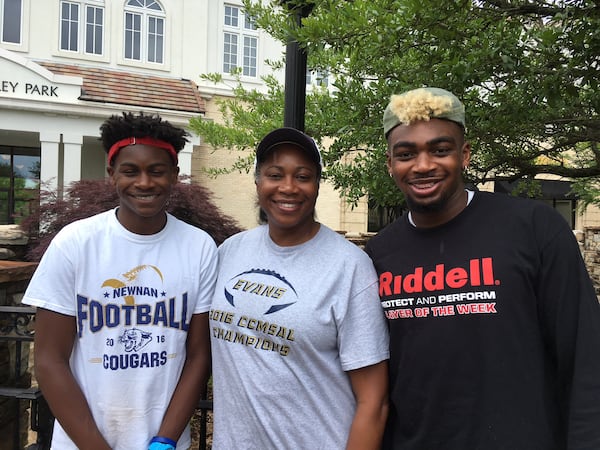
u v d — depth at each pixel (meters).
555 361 1.53
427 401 1.56
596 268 8.31
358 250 1.75
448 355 1.53
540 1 2.33
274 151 1.73
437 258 1.62
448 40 2.23
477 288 1.53
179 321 1.79
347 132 3.16
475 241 1.60
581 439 1.38
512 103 2.39
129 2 11.74
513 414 1.46
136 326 1.72
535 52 2.27
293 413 1.59
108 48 11.57
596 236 8.45
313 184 1.73
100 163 12.16
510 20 2.47
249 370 1.63
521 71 2.21
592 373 1.39
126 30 11.78
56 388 1.62
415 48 2.59
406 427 1.62
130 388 1.70
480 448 1.48
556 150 3.75
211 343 1.81
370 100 2.88
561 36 2.19
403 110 1.64
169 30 11.99
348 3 2.34
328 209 12.47
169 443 1.69
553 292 1.50
